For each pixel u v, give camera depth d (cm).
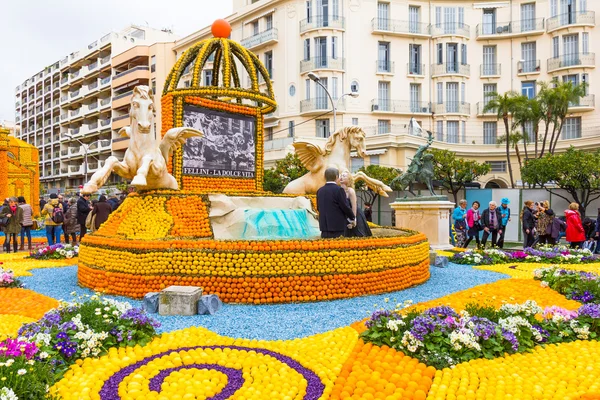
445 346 405
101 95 5766
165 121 1097
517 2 3875
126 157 882
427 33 3862
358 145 1152
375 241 725
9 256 1188
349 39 3666
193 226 807
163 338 461
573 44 3731
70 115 6181
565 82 3519
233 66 1275
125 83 5084
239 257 639
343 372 376
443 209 1398
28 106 7781
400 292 729
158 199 841
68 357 385
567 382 361
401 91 3809
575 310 554
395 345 416
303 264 654
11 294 674
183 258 648
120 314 454
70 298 663
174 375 366
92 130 5675
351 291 678
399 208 1464
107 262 704
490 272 942
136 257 670
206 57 1154
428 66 3891
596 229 1351
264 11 3866
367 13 3716
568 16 3747
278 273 642
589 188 2122
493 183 3900
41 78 7188
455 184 2697
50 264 1023
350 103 3656
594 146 3409
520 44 3891
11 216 1327
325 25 3612
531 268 980
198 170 1104
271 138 3847
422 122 3856
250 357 406
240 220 870
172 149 972
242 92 1118
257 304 629
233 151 1172
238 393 337
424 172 1418
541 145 3694
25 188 3316
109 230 834
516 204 2202
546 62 3816
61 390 336
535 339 450
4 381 297
